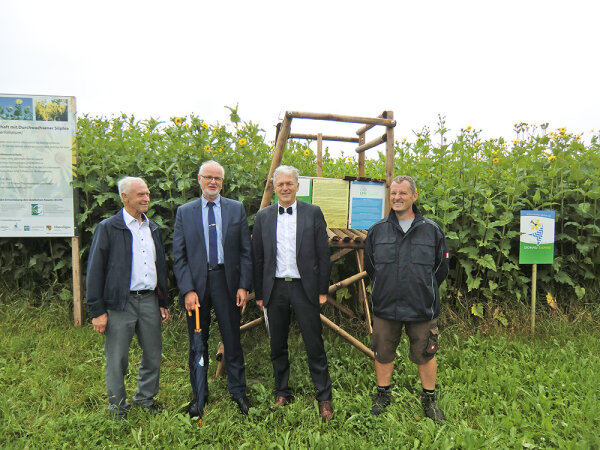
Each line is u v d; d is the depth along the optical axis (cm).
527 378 334
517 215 470
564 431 264
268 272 297
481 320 446
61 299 475
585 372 340
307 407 300
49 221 448
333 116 347
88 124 530
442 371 359
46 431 263
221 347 347
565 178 477
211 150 457
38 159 444
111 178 450
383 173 524
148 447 249
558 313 456
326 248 302
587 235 461
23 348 391
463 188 445
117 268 270
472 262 452
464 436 256
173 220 456
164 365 380
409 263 278
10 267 468
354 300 476
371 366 365
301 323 296
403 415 289
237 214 304
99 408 300
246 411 296
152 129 520
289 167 296
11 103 437
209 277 295
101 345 402
